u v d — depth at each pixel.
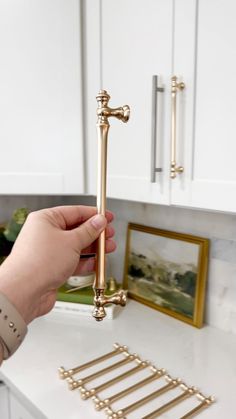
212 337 1.09
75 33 1.02
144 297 1.33
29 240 0.48
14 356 0.97
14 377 0.87
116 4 0.94
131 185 0.96
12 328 0.43
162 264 1.26
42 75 1.05
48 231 0.49
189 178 0.82
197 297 1.14
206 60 0.76
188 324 1.17
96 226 0.47
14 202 1.55
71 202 1.65
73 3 1.01
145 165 0.92
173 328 1.15
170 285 1.23
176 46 0.81
